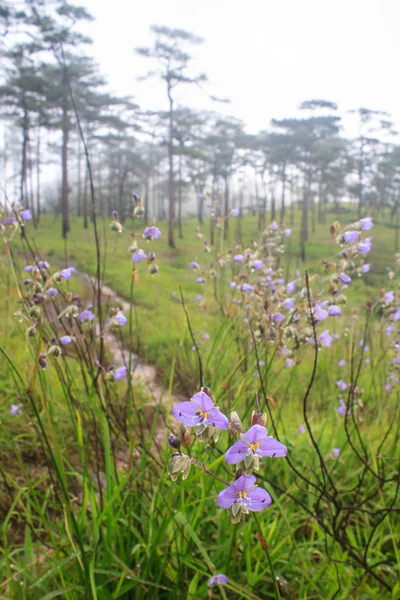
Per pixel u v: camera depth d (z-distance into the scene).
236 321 3.04
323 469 2.08
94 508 1.98
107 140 48.78
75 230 37.38
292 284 2.71
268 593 2.08
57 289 2.19
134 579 1.88
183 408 1.10
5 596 1.88
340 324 5.90
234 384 2.96
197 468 2.11
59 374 2.12
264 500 1.03
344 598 1.98
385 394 4.29
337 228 2.34
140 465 2.49
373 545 2.57
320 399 4.90
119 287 11.03
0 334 4.75
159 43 40.28
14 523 2.62
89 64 34.16
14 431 3.38
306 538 2.69
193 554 2.17
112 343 6.58
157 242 40.84
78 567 1.93
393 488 2.89
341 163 61.94
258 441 1.05
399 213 63.72
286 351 2.30
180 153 43.19
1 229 2.16
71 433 3.48
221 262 3.58
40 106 32.41
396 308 3.39
